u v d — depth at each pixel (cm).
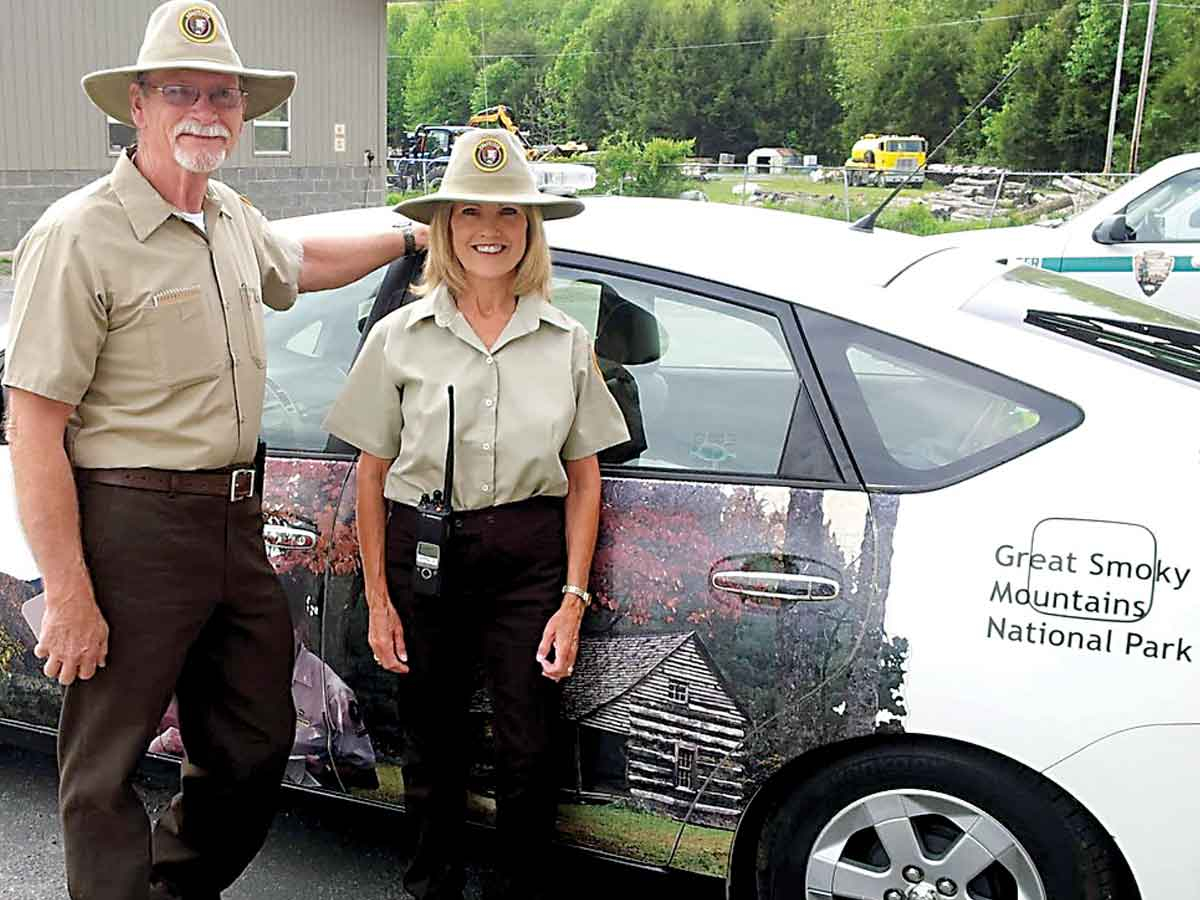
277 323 314
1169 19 4903
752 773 247
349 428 259
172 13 230
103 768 241
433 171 2942
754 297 263
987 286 277
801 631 241
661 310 272
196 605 244
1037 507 230
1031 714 225
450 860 272
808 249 283
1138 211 754
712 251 277
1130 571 222
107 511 235
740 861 261
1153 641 220
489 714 271
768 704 244
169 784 343
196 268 237
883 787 240
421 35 9738
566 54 8781
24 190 1778
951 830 239
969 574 231
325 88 2117
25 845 320
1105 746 222
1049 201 2412
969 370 245
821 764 246
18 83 1752
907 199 2567
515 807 259
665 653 252
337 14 2108
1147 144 4894
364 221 315
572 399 251
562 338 254
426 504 252
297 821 333
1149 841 221
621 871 309
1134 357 250
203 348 237
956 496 236
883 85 6750
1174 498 224
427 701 262
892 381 249
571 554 253
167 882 271
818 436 250
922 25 6738
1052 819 229
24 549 310
